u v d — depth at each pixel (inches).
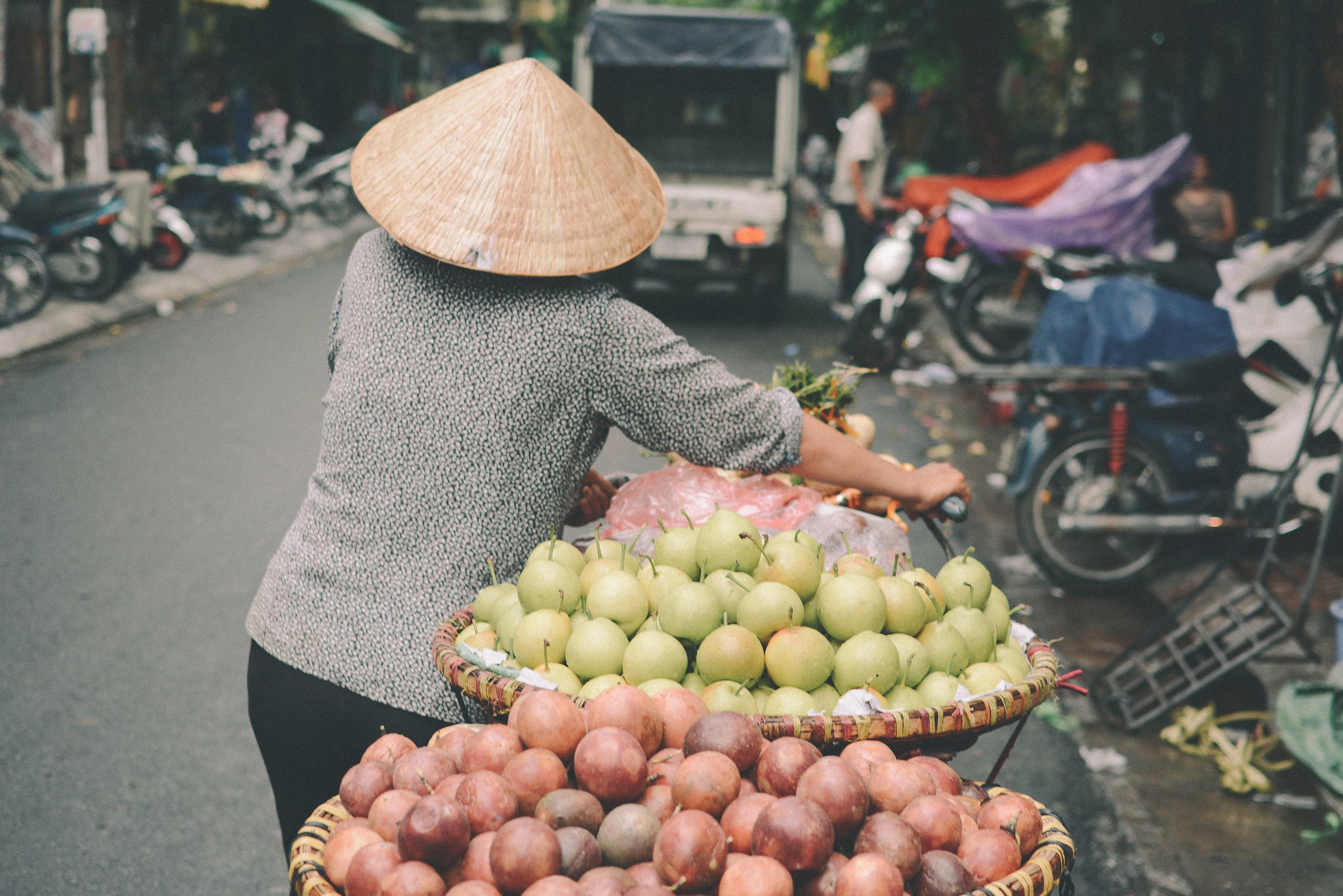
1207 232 377.4
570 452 82.1
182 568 214.8
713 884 58.1
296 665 81.3
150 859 131.6
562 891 55.9
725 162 486.6
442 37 1525.6
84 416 314.3
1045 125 717.3
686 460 93.3
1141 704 167.6
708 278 447.8
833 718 67.1
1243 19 470.3
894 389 358.9
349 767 82.8
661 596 79.0
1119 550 222.1
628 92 484.1
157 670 175.9
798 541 80.2
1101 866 132.2
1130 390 206.8
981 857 60.9
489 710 74.7
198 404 329.1
